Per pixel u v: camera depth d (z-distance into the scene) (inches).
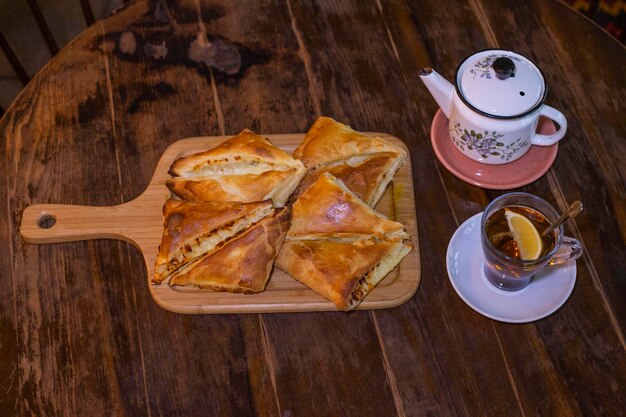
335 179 36.8
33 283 37.5
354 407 34.1
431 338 35.5
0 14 75.3
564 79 42.1
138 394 34.7
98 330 36.2
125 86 42.9
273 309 36.0
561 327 35.5
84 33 44.6
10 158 40.9
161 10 45.3
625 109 41.1
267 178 36.9
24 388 35.0
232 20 45.0
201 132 41.4
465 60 37.5
